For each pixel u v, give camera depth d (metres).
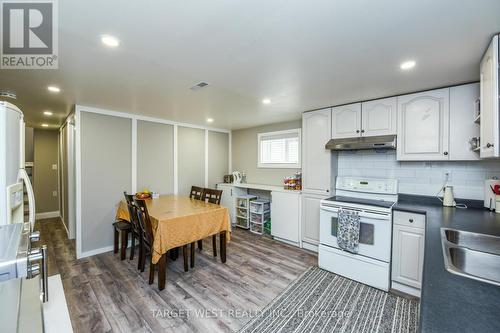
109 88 2.39
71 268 2.83
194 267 2.84
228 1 1.08
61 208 5.02
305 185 3.41
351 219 2.50
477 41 1.45
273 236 3.91
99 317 1.92
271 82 2.21
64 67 1.86
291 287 2.38
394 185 2.71
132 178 3.68
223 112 3.52
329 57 1.69
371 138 2.70
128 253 3.36
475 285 0.84
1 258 0.76
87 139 3.21
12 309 0.56
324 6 1.12
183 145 4.41
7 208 1.16
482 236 1.43
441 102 2.29
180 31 1.35
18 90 2.44
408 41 1.46
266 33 1.38
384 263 2.31
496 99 1.33
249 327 1.81
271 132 4.54
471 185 2.37
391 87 2.32
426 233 1.48
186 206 3.02
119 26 1.30
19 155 1.41
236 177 4.80
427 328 0.60
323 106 3.10
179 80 2.17
